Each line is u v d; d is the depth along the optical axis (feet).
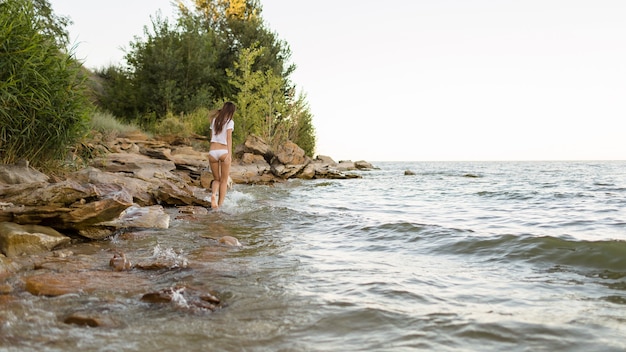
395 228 20.68
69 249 15.33
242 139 82.79
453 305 9.93
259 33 100.89
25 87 20.93
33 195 16.38
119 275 12.09
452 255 15.55
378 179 72.95
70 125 23.27
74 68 23.81
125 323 8.64
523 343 7.78
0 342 7.54
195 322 8.75
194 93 85.46
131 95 79.05
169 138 63.82
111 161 38.91
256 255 15.23
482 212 28.73
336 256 15.26
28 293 10.36
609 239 17.02
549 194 42.50
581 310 9.61
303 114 94.02
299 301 10.13
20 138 21.53
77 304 9.65
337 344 7.73
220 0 115.65
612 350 7.47
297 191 45.06
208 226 21.27
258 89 88.17
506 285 11.69
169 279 11.90
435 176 86.02
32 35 21.65
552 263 14.12
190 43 85.92
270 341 7.85
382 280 12.02
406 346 7.64
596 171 131.34
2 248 13.73
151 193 28.04
